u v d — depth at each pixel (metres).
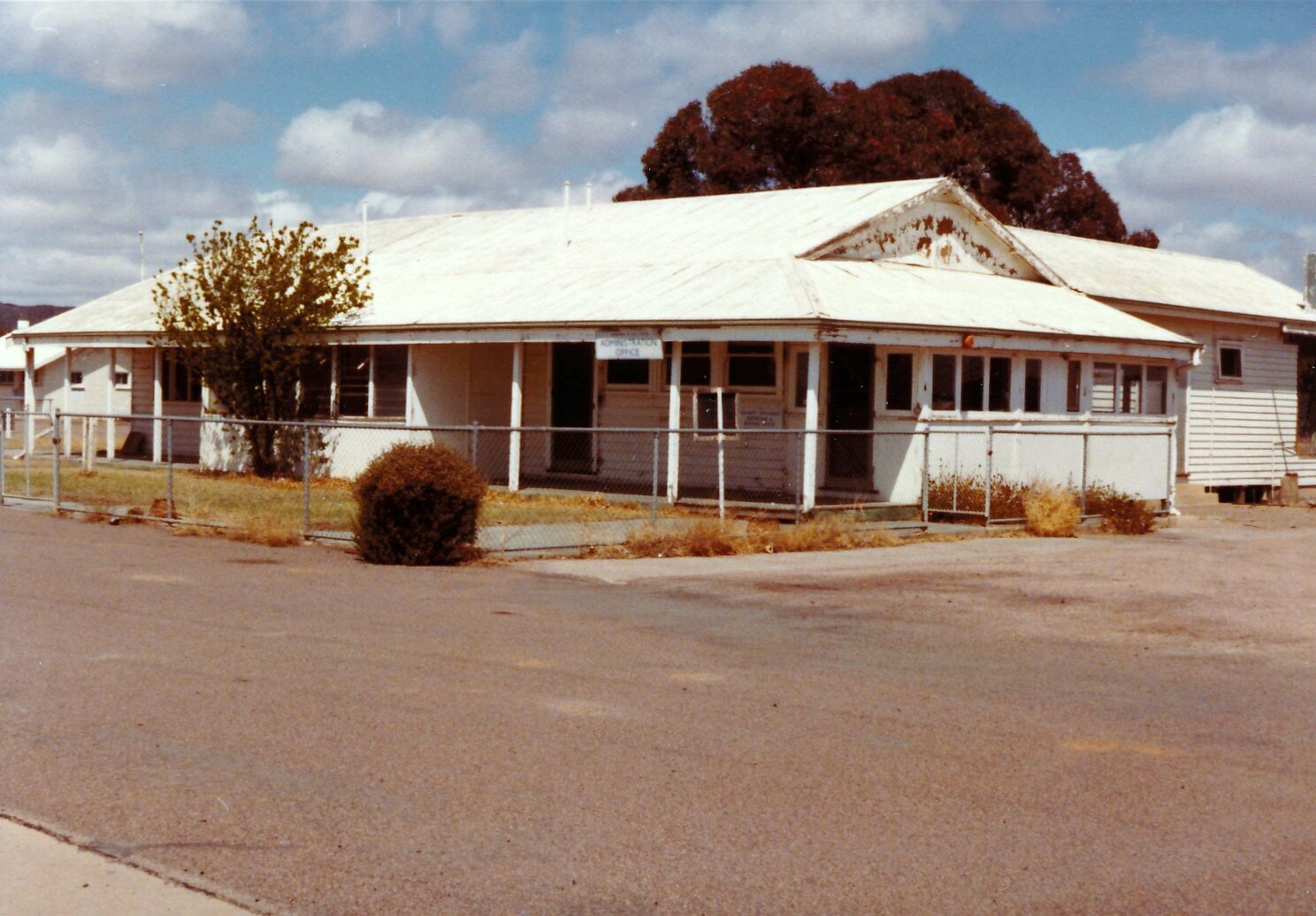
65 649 9.54
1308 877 5.58
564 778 6.69
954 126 52.97
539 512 19.30
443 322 22.64
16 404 49.72
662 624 11.19
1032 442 21.59
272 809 6.17
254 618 10.95
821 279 20.70
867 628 11.26
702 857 5.66
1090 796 6.61
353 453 25.25
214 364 25.67
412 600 12.09
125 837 5.80
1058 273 26.67
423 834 5.88
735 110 49.97
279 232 25.27
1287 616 12.14
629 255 24.67
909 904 5.21
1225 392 29.47
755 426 21.42
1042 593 13.26
